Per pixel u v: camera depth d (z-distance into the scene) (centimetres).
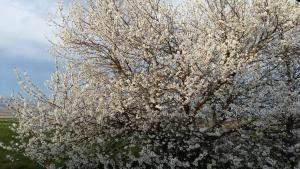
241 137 1288
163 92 1212
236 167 1256
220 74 1181
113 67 1439
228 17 1377
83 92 1243
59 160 1306
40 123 1239
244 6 1348
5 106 1283
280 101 1248
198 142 1250
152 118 1198
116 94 1197
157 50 1322
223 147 1287
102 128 1287
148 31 1323
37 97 1284
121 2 1457
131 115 1268
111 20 1357
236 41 1175
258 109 1230
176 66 1231
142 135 1266
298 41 1295
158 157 1212
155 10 1330
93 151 1326
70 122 1243
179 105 1201
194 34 1345
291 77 1370
